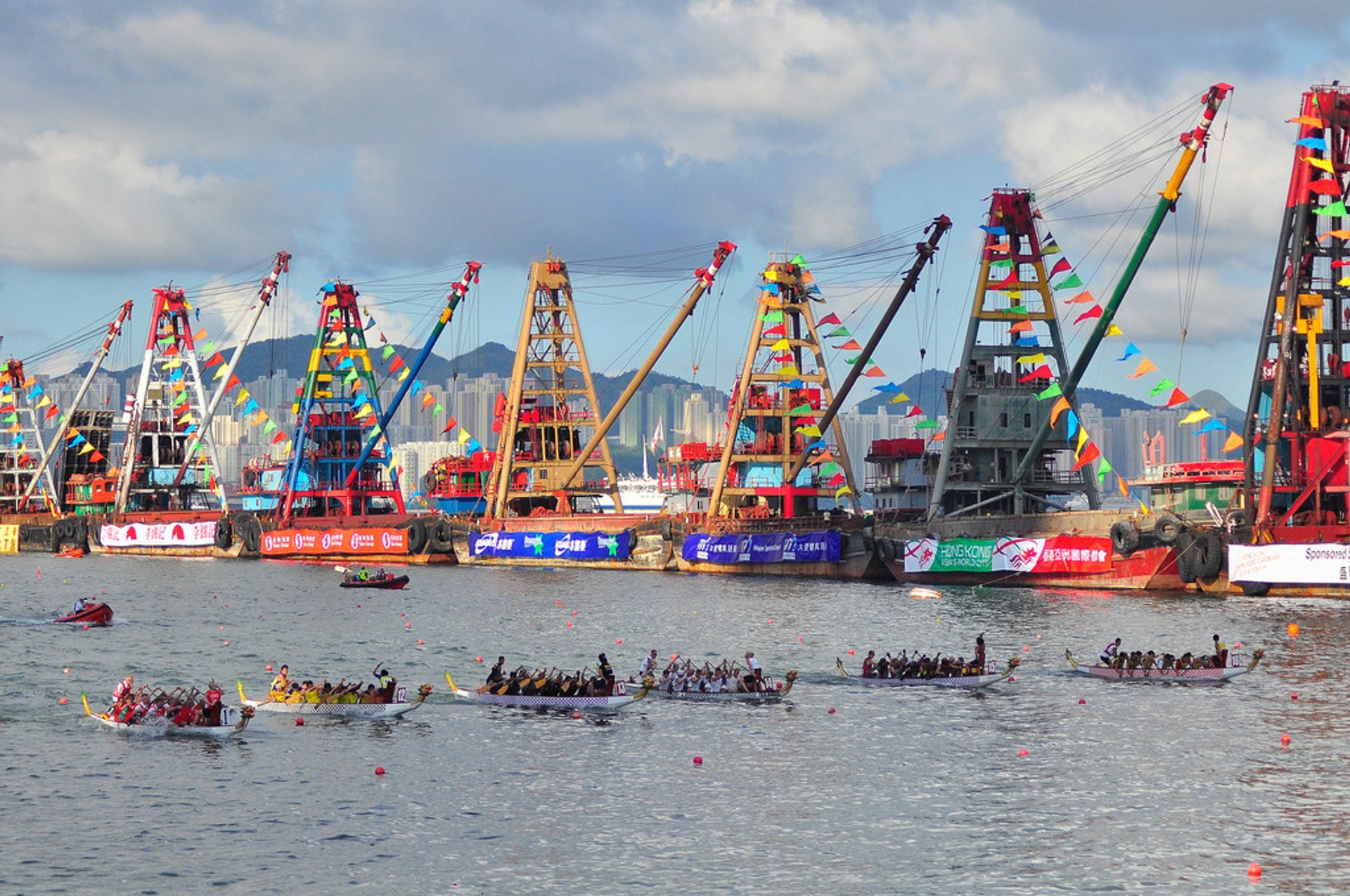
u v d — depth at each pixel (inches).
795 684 7623.0
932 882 4527.6
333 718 6742.1
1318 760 5890.8
